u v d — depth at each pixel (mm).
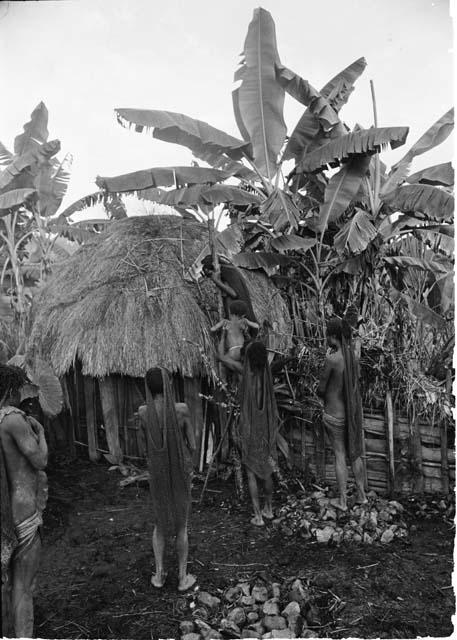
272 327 5660
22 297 8352
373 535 3963
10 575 2750
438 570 3545
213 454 4996
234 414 4801
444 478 4430
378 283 5996
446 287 6559
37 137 8266
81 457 5734
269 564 3703
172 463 3299
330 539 3945
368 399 4703
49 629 3102
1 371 2732
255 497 4254
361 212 5637
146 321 5227
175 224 6531
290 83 5773
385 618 3117
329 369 4199
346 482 4418
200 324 5250
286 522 4238
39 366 5348
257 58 5973
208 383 5219
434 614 3137
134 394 5441
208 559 3793
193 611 3223
